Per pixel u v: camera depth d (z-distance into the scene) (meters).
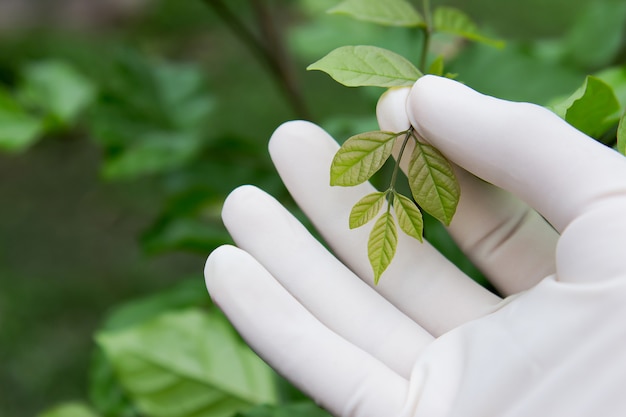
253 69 2.12
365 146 0.46
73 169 1.89
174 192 0.73
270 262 0.51
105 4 2.44
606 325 0.47
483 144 0.48
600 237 0.47
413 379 0.50
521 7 2.00
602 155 0.48
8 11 2.44
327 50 0.72
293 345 0.50
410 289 0.53
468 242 0.53
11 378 1.43
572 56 0.72
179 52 2.28
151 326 0.61
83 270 1.63
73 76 0.82
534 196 0.49
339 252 0.53
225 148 0.73
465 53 0.67
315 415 0.54
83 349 1.47
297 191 0.52
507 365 0.48
